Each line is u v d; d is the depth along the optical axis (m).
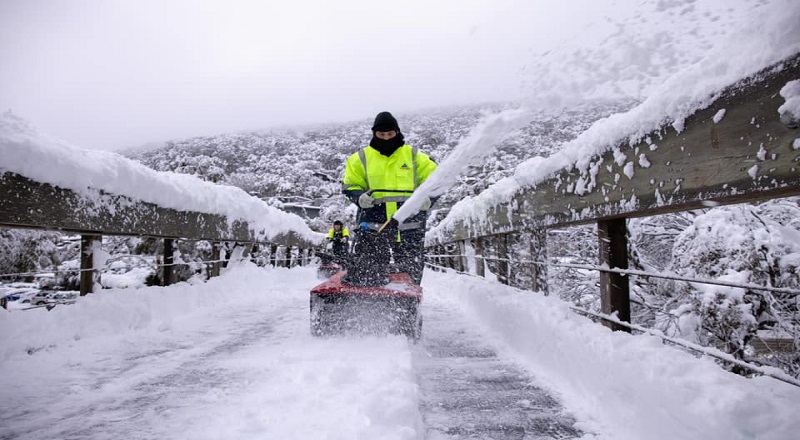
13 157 2.58
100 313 3.40
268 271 8.45
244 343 3.36
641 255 5.89
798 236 3.51
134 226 3.84
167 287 4.59
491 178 7.95
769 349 3.29
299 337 3.52
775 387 1.47
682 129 1.68
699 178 1.59
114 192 3.51
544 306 2.99
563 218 2.91
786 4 1.22
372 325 3.28
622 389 1.87
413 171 4.20
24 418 1.90
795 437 1.22
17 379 2.40
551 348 2.62
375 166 4.18
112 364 2.75
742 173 1.40
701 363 1.71
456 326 4.18
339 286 3.42
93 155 3.40
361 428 1.66
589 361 2.17
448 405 2.12
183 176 5.16
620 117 2.17
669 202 1.77
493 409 2.06
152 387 2.30
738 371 3.35
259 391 2.18
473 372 2.65
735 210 3.82
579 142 2.62
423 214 4.07
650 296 5.27
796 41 1.19
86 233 3.37
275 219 9.27
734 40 1.40
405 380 2.21
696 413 1.45
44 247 5.67
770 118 1.28
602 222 2.60
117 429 1.78
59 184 2.93
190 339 3.51
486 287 4.88
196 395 2.16
